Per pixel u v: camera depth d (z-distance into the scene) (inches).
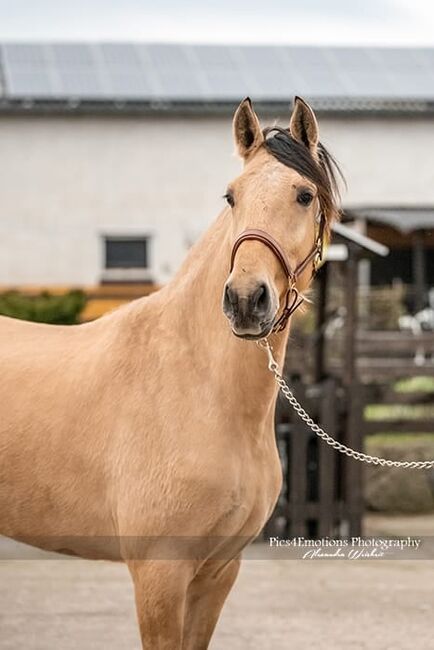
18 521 208.7
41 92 883.4
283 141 193.3
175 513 191.3
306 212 190.9
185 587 193.0
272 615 313.3
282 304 190.2
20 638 281.0
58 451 203.5
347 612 317.7
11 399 209.2
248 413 195.3
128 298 765.9
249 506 194.9
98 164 891.4
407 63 990.4
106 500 200.5
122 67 948.0
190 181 898.1
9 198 883.4
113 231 892.0
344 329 467.2
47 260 887.1
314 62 985.5
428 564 399.5
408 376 537.0
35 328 221.6
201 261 201.5
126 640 280.1
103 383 203.3
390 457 552.4
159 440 194.4
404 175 910.4
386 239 871.7
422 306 820.0
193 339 198.7
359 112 898.1
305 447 454.6
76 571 373.1
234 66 965.2
